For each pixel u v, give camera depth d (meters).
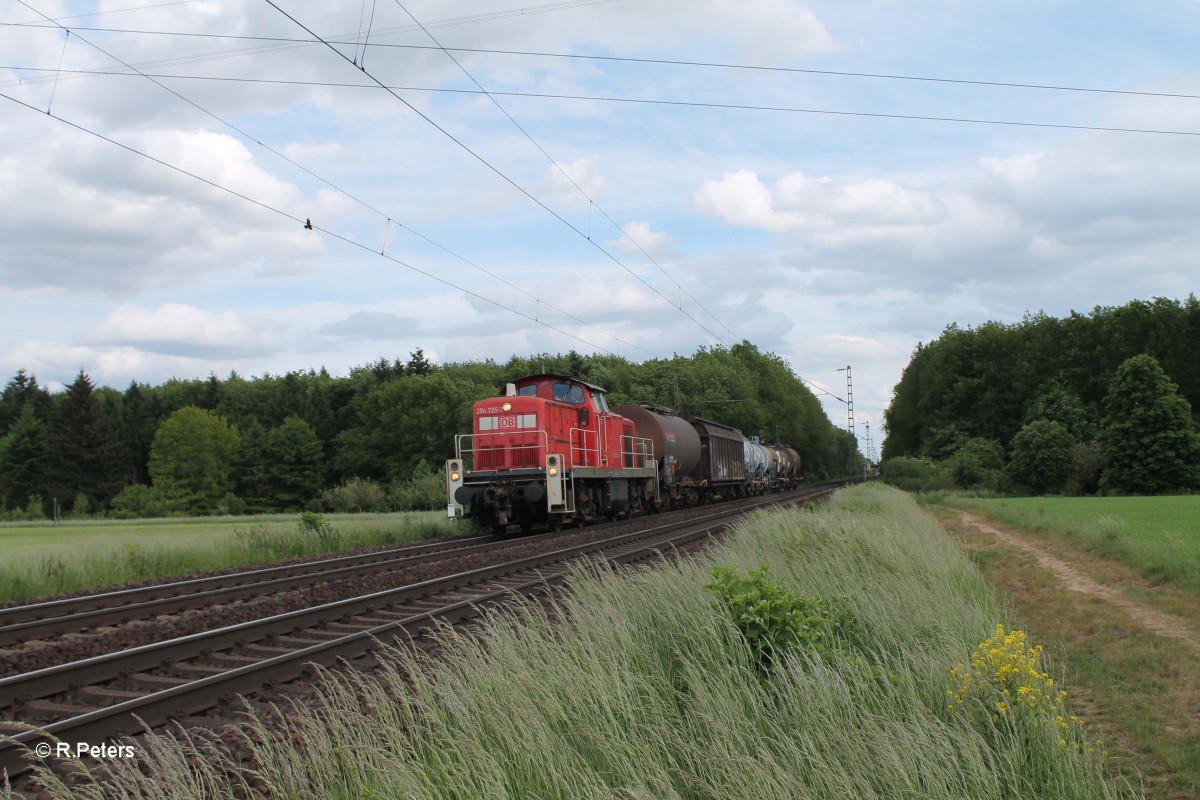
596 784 4.93
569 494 24.69
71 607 13.14
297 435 85.69
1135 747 6.91
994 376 81.88
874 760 5.30
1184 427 56.97
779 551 13.73
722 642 7.14
